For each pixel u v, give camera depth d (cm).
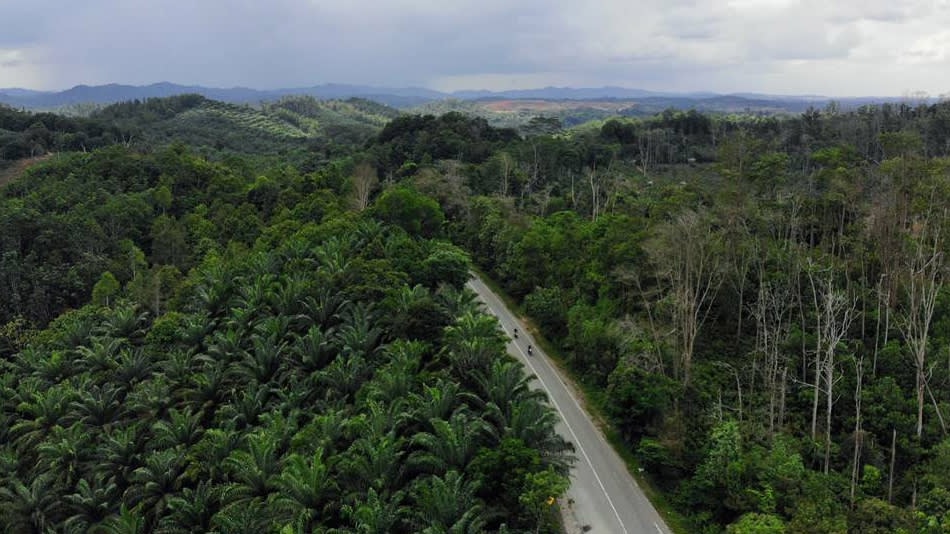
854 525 3209
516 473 3253
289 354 5050
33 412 5272
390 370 4331
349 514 3216
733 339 5166
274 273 6506
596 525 3644
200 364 5503
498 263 7331
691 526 3656
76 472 4672
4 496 4544
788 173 6975
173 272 7525
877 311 4781
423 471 3488
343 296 5491
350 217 7425
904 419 3972
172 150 11675
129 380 5603
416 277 5872
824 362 4081
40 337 6606
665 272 4866
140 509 4141
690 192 5712
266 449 3850
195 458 4359
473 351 4297
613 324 5044
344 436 3925
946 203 4575
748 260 5178
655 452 3928
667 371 4716
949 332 4566
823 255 5300
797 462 3622
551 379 5269
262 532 3397
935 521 3084
